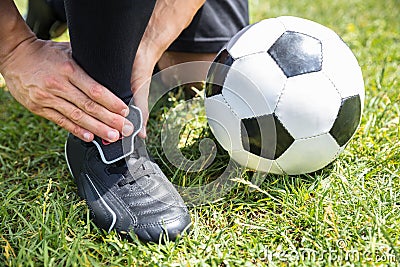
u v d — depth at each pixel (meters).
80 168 1.64
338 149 1.63
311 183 1.68
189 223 1.50
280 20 1.65
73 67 1.49
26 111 2.20
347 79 1.58
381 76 2.22
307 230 1.49
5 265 1.38
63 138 2.02
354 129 1.64
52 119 1.56
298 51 1.56
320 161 1.63
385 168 1.74
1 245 1.45
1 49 1.55
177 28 1.75
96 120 1.51
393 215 1.53
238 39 1.66
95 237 1.49
